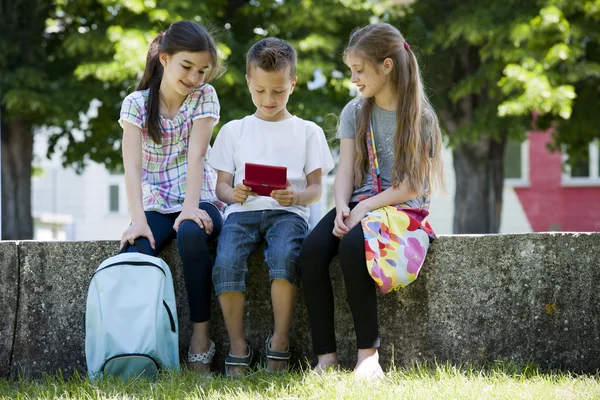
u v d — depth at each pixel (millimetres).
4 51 13273
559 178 21141
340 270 4312
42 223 22500
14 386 4074
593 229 20906
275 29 14117
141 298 3844
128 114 4410
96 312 3838
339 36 13758
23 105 13430
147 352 3734
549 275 4230
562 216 21141
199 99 4539
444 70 13648
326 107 13047
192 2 12922
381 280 3838
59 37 14430
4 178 14352
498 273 4242
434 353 4246
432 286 4254
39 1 13922
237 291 4035
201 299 4113
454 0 13734
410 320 4258
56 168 24500
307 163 4434
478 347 4242
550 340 4223
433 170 4281
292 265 4035
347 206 4195
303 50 13055
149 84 4570
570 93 11867
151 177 4512
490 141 14297
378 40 4207
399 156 4137
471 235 4246
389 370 4242
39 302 4363
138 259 3947
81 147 15125
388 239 3945
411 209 4148
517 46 12102
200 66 4312
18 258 4371
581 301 4223
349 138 4414
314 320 3975
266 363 4262
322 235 4035
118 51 12195
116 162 15328
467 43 13516
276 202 4254
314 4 13109
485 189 14266
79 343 4363
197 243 4078
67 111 13328
